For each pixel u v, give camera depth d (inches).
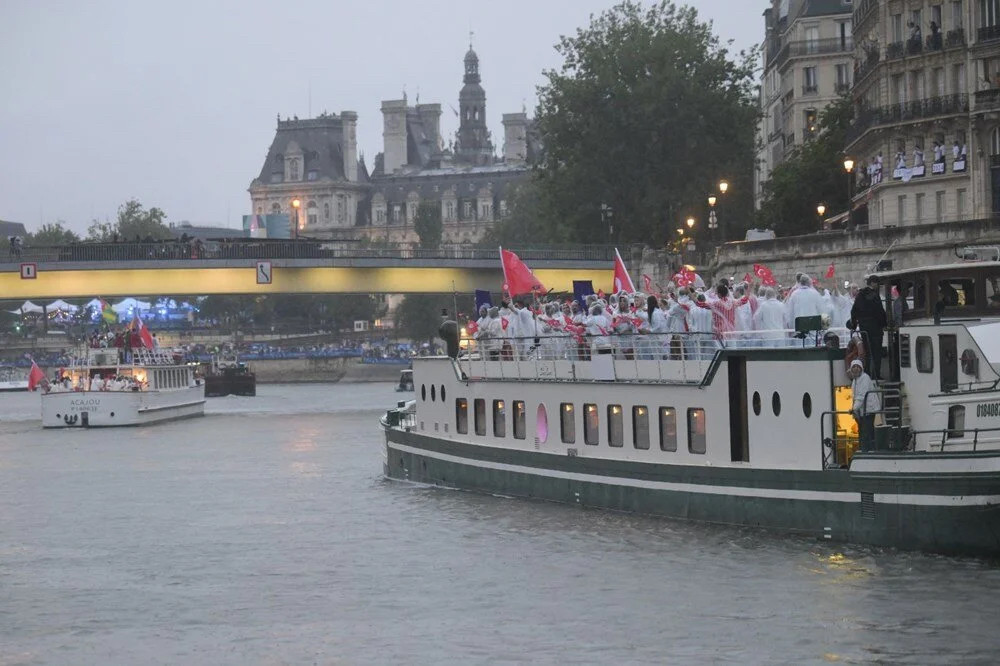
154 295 5679.1
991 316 2009.1
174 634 1892.2
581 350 2506.2
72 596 2107.5
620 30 6683.1
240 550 2407.7
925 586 1887.3
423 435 2925.7
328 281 5674.2
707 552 2119.8
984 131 4141.2
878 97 4648.1
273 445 4175.7
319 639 1843.0
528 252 5777.6
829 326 2268.7
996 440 1923.0
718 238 6569.9
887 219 4589.1
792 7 7170.3
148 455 3966.5
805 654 1694.1
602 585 2009.1
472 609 1946.4
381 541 2395.4
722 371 2208.4
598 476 2452.0
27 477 3506.4
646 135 6451.8
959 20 4308.6
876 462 2000.5
